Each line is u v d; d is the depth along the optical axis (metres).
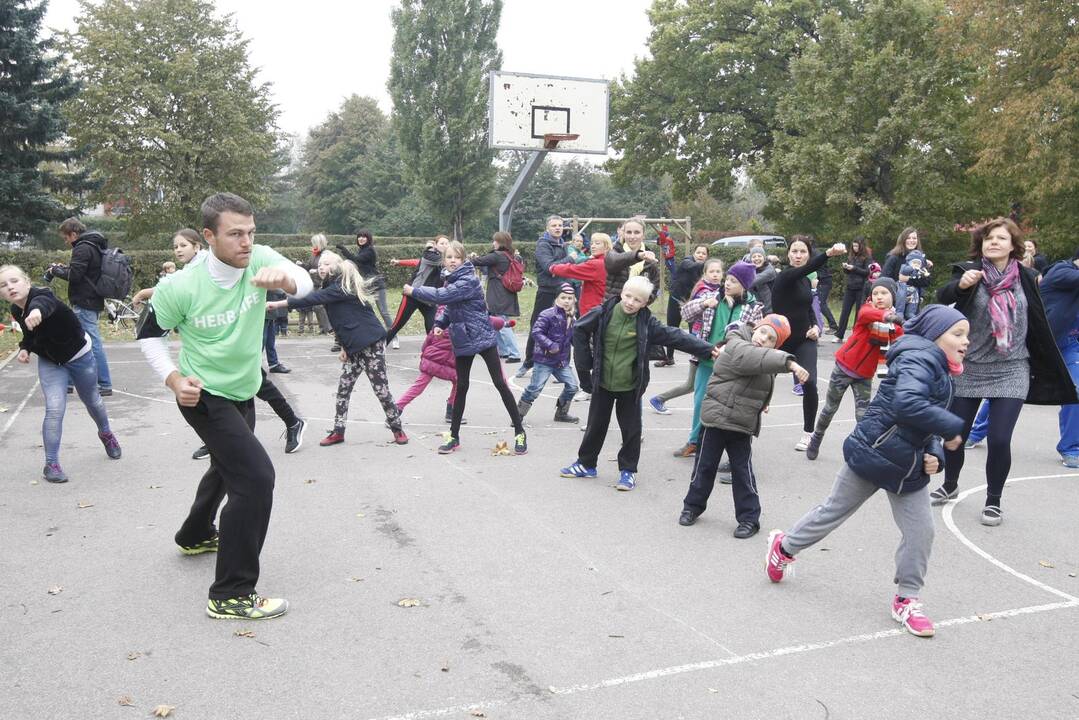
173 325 3.97
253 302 4.09
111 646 3.82
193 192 38.62
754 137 30.53
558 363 8.41
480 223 54.03
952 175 23.41
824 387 11.23
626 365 6.24
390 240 41.56
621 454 6.41
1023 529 5.66
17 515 5.63
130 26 37.47
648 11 30.20
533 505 5.96
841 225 24.45
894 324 6.84
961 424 3.83
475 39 44.00
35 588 4.46
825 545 5.27
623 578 4.69
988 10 20.50
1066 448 7.37
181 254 7.74
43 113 25.69
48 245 33.56
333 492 6.19
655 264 9.02
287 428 7.29
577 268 8.84
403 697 3.41
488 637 3.95
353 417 8.91
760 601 4.41
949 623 4.21
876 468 4.08
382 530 5.40
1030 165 19.73
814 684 3.57
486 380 11.43
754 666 3.72
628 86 31.11
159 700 3.37
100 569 4.73
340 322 7.40
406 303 8.56
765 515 5.86
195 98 37.66
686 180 31.11
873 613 4.30
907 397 3.89
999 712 3.38
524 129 20.55
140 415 8.81
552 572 4.75
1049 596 4.57
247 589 4.14
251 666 3.65
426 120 43.88
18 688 3.45
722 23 29.36
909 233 12.92
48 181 28.48
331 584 4.55
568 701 3.40
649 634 4.00
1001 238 5.61
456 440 7.41
